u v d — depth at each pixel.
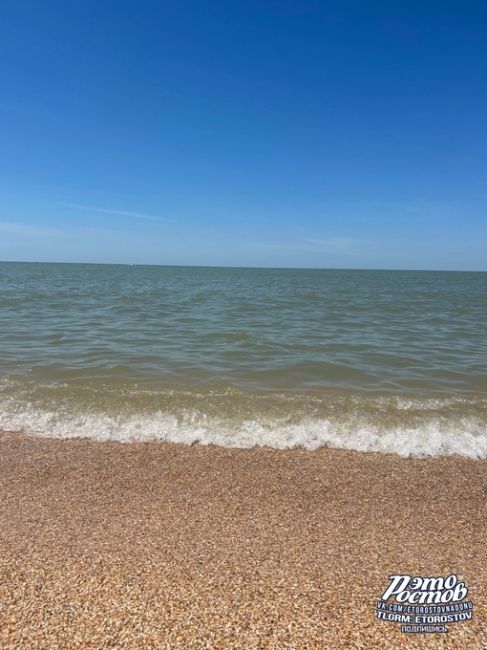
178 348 11.20
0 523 3.57
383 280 77.62
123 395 6.93
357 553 3.26
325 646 2.37
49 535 3.40
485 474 4.80
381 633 2.46
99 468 4.77
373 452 5.33
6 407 6.45
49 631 2.40
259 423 6.08
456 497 4.26
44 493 4.16
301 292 39.25
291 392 7.47
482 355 10.98
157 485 4.39
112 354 10.17
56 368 8.66
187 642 2.36
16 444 5.36
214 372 8.77
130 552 3.19
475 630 2.51
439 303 28.97
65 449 5.25
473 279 94.62
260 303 26.66
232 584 2.84
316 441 5.59
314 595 2.76
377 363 9.92
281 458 5.12
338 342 12.70
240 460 5.05
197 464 4.93
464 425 6.10
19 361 9.16
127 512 3.82
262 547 3.31
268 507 3.98
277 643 2.37
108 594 2.71
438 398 7.21
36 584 2.79
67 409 6.42
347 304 26.98
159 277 72.44
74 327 14.38
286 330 15.08
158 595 2.72
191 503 4.03
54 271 90.50
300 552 3.25
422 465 5.00
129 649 2.30
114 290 35.72
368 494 4.29
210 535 3.47
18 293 28.67
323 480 4.58
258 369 9.12
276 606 2.65
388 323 17.78
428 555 3.26
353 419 6.25
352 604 2.69
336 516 3.84
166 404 6.64
